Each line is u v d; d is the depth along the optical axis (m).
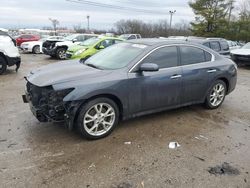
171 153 3.73
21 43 21.41
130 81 4.24
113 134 4.29
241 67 13.80
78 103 3.82
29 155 3.55
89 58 5.20
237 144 4.11
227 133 4.51
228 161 3.58
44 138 4.05
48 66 4.79
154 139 4.16
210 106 5.67
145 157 3.60
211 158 3.64
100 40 11.66
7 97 6.25
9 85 7.61
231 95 7.24
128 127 4.59
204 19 35.31
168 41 4.95
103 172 3.22
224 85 5.81
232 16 40.66
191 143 4.07
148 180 3.10
